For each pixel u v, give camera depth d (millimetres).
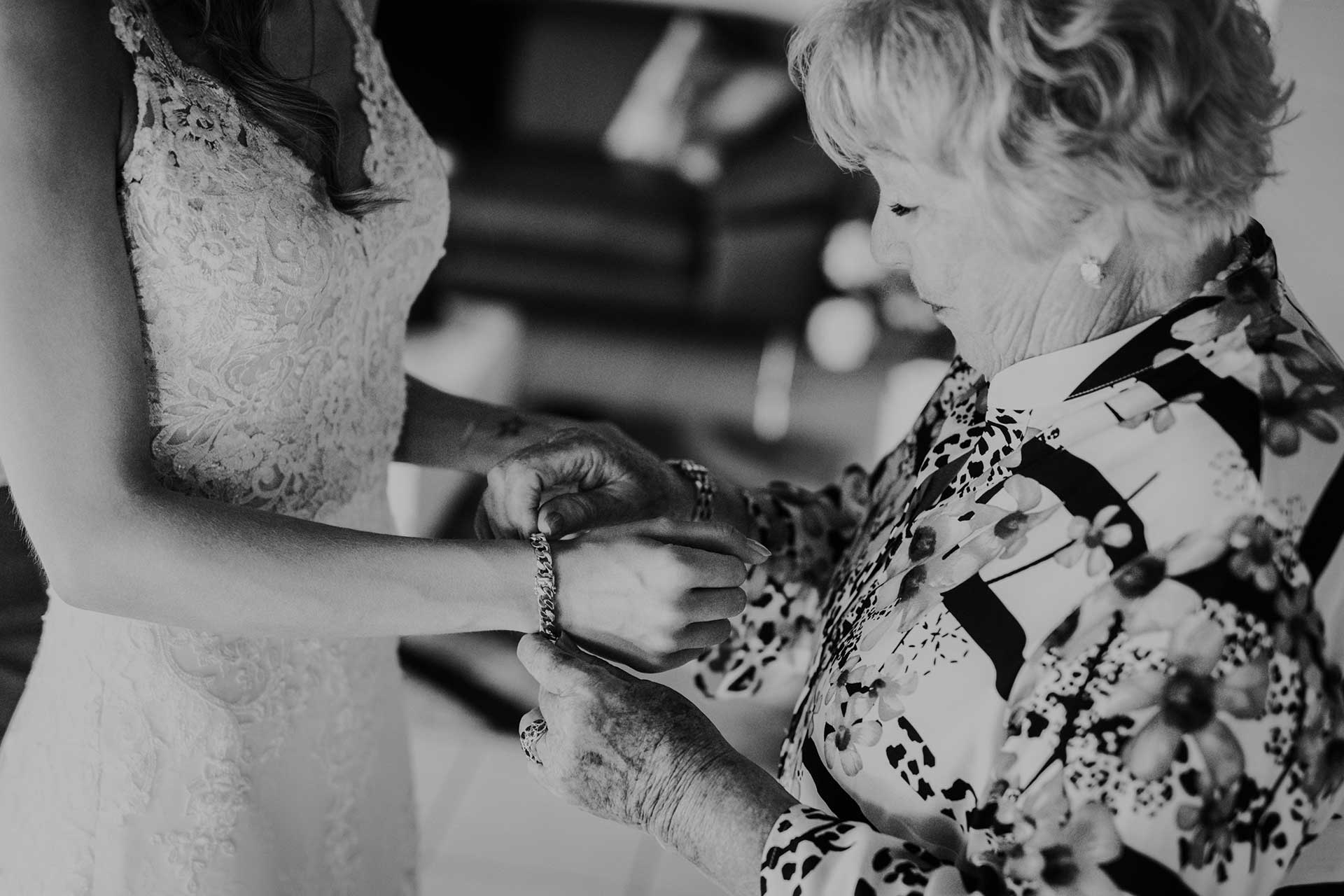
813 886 831
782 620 1308
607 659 1103
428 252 1367
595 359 3555
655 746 957
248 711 1205
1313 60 1449
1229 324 852
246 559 1018
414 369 3463
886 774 893
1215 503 787
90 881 1149
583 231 3520
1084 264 841
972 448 975
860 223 3451
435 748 2828
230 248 1036
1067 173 776
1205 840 747
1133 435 833
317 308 1136
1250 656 755
